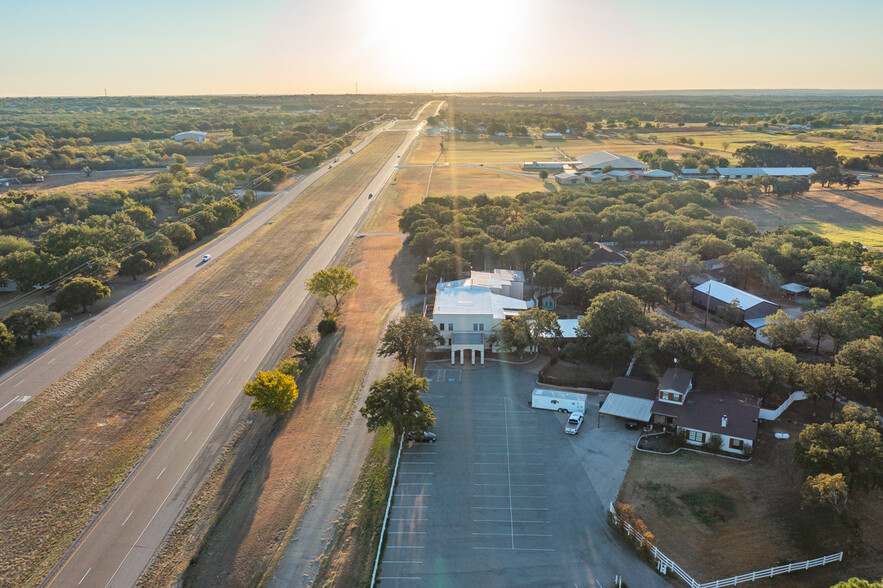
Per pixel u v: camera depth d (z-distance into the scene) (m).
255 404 81.06
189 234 171.12
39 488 72.25
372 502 67.62
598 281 119.62
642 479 69.88
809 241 148.88
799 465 69.75
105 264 143.00
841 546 57.97
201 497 70.31
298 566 59.19
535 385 93.25
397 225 192.75
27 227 182.00
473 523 64.06
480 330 104.75
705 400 80.25
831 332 95.62
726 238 149.75
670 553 58.56
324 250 167.88
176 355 105.75
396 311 123.12
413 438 78.94
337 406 87.81
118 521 66.88
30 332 109.88
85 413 87.94
